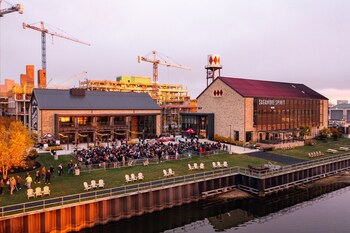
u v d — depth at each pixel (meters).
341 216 34.12
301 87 89.00
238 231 30.16
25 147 37.62
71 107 63.62
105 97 73.06
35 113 64.00
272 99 69.62
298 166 44.94
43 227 25.98
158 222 32.56
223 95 69.56
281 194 41.59
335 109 161.12
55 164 42.06
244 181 40.62
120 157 42.56
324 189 44.94
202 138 73.25
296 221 32.75
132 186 32.72
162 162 44.34
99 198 28.91
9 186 31.05
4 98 120.31
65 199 28.42
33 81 111.38
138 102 76.19
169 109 120.50
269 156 52.25
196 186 36.16
